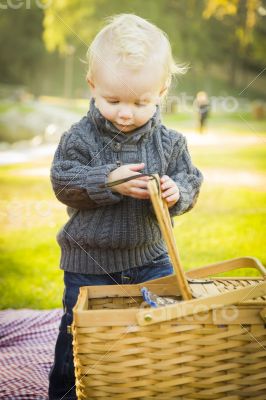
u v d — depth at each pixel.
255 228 3.78
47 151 8.65
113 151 1.63
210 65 20.22
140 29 1.54
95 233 1.62
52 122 10.18
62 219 4.28
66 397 1.71
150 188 1.24
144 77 1.49
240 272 2.79
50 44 17.62
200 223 3.96
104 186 1.47
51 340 2.29
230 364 1.27
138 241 1.63
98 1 16.25
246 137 9.29
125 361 1.25
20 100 12.88
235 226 3.87
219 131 10.19
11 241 3.66
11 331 2.35
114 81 1.49
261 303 1.24
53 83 21.36
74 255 1.67
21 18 20.67
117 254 1.64
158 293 1.49
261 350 1.26
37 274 3.02
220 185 5.45
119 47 1.49
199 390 1.27
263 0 13.68
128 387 1.26
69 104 13.75
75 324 1.25
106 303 1.48
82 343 1.25
